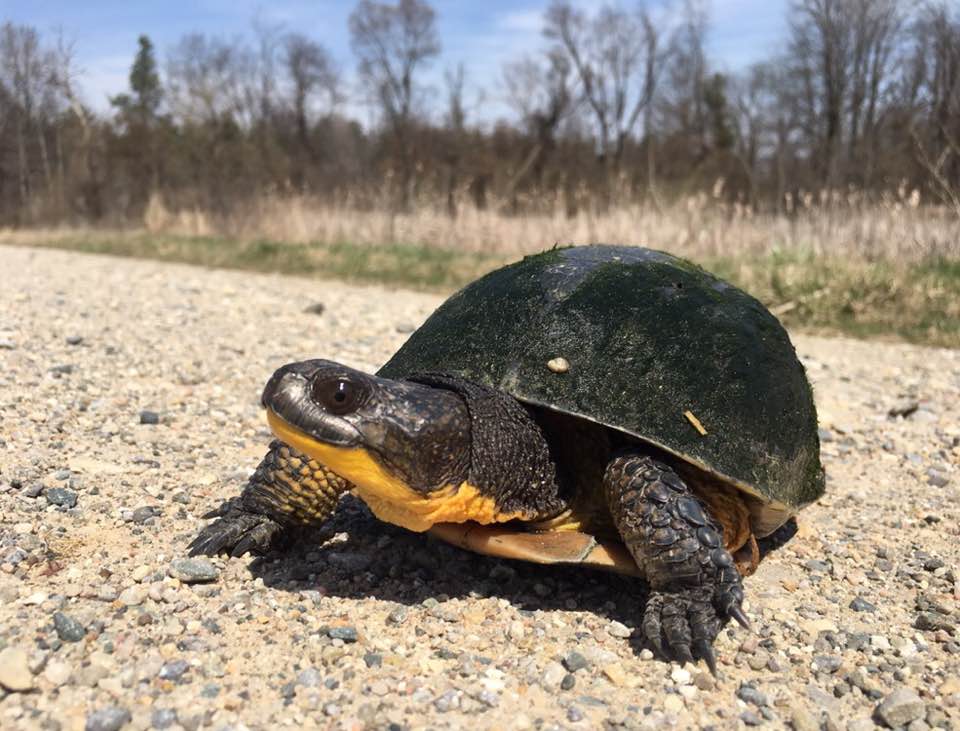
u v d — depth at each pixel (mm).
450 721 187
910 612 259
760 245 1084
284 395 212
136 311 702
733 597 216
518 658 216
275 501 261
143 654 202
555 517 246
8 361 469
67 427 371
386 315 757
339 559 263
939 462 411
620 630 232
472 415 231
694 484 245
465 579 260
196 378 484
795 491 264
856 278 794
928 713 200
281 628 221
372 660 208
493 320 266
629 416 237
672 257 312
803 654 230
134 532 271
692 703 202
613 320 258
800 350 673
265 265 1096
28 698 181
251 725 180
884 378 588
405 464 217
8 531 258
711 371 252
